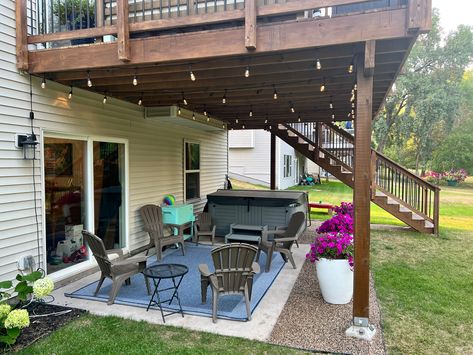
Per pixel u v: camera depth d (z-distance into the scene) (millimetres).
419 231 7844
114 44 3541
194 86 4578
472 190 21047
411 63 20797
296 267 5113
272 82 4480
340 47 3215
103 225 5258
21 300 3307
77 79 4074
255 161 17844
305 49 3281
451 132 24828
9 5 3695
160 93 5172
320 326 3230
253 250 3307
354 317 3088
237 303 3768
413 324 3326
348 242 3744
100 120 5090
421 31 2742
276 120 8773
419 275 4816
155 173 6598
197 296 3998
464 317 3496
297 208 6832
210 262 5406
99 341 2932
